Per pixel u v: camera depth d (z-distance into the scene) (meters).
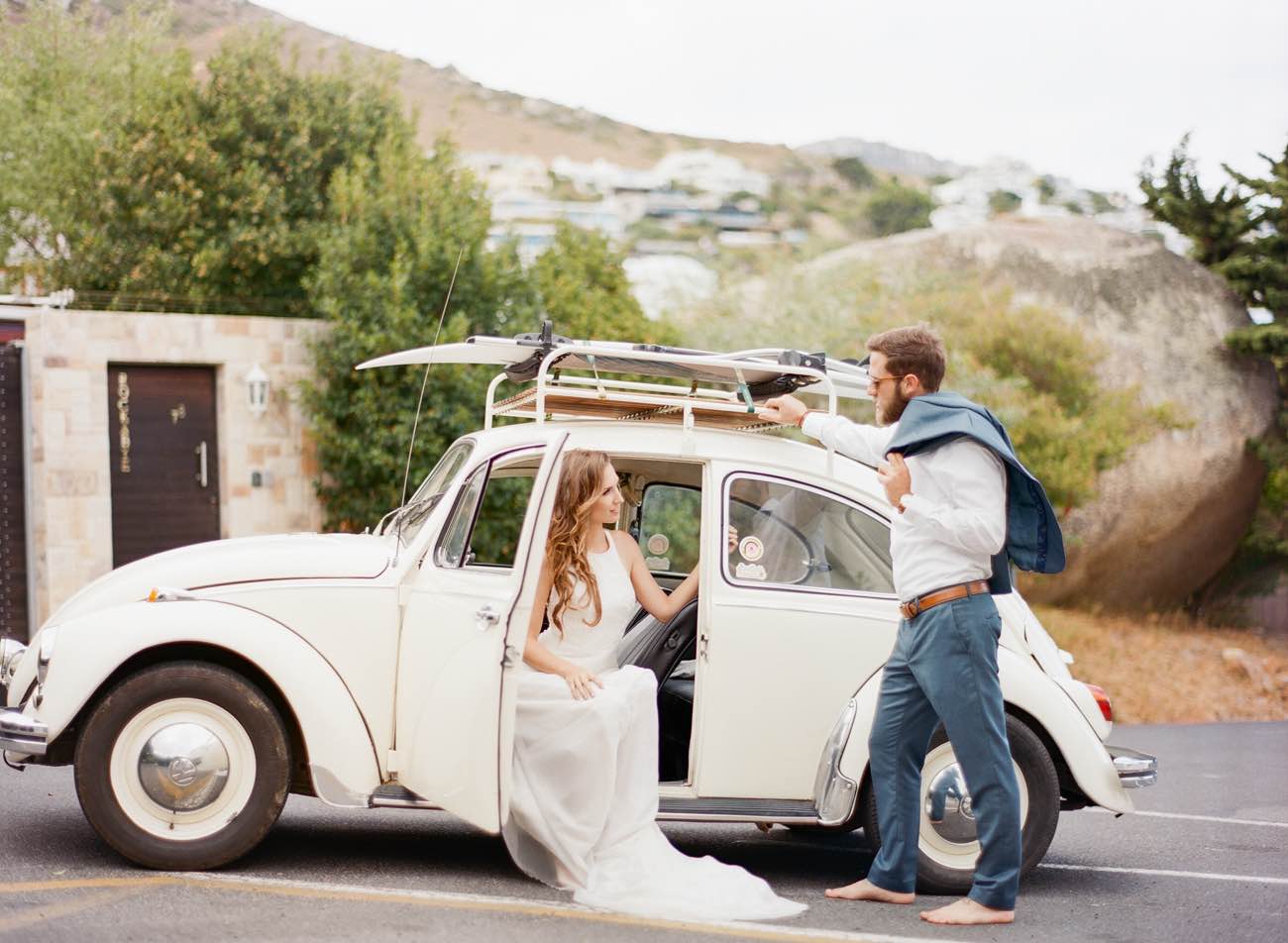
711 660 5.47
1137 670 16.19
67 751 5.39
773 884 5.74
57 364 13.23
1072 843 7.14
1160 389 18.00
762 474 5.68
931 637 4.85
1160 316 18.55
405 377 14.03
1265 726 13.86
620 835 5.28
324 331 14.40
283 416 14.25
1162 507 17.77
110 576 5.69
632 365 5.71
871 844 5.55
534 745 5.25
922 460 4.84
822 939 4.70
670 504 6.66
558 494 5.55
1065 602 18.09
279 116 19.44
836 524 5.71
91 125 19.23
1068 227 19.56
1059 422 16.92
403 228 14.89
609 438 5.67
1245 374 18.38
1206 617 19.02
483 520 10.92
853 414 16.55
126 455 13.80
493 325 14.82
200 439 14.14
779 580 5.59
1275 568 19.41
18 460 13.40
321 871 5.39
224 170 18.95
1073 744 5.61
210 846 5.18
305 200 19.42
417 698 5.24
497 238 16.59
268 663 5.15
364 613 5.32
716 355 5.69
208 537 14.15
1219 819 8.04
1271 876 6.30
